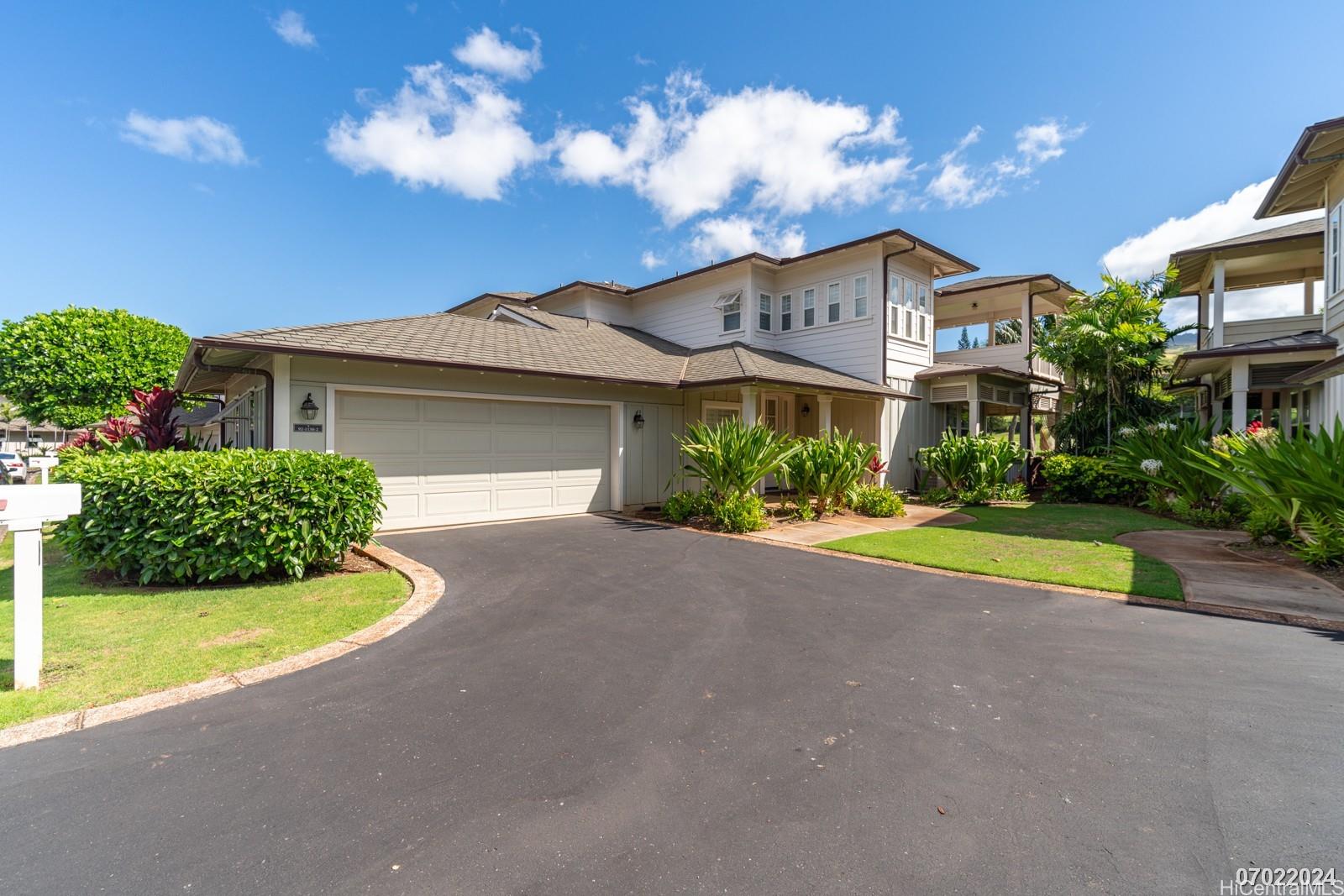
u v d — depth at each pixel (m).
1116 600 5.73
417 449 9.98
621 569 7.04
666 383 12.45
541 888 2.03
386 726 3.21
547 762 2.86
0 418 42.81
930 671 3.97
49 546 9.00
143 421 11.22
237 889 2.02
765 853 2.20
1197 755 2.88
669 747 2.99
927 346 16.80
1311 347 11.28
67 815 2.42
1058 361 16.22
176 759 2.87
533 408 11.34
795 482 11.65
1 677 3.76
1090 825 2.35
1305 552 6.85
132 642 4.43
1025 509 12.91
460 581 6.43
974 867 2.11
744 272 16.44
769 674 3.92
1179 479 10.84
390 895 1.99
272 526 6.12
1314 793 2.56
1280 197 11.88
